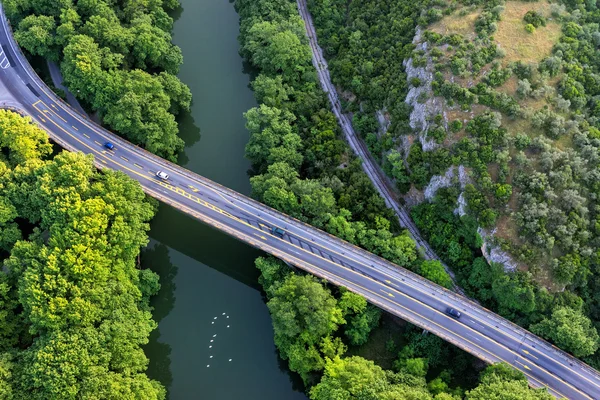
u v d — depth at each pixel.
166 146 149.88
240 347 132.88
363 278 130.88
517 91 130.38
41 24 159.38
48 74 167.75
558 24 140.75
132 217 126.44
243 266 145.12
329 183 142.62
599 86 133.00
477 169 129.12
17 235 128.25
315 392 115.44
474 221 129.75
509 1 143.50
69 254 116.19
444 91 135.25
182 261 146.88
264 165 151.75
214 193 142.88
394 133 146.75
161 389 118.75
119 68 160.12
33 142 137.75
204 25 189.75
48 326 110.88
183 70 177.75
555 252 122.62
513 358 120.50
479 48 135.88
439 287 129.50
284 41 159.50
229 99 173.00
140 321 120.06
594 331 119.12
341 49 168.25
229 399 126.50
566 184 123.56
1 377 106.50
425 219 140.75
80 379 107.50
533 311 124.25
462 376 124.56
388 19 160.62
